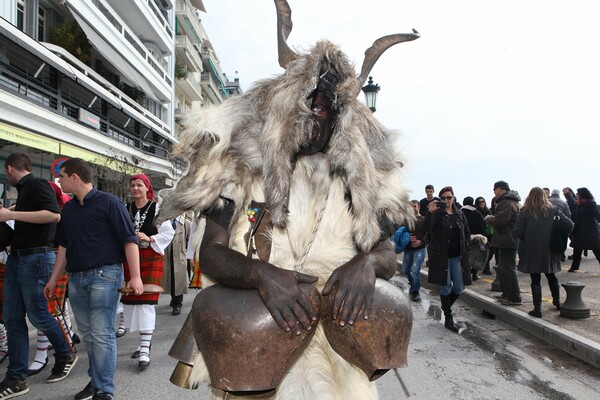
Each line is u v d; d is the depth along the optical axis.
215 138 1.85
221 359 1.58
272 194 1.71
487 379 4.67
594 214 10.84
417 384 4.52
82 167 3.58
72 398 3.97
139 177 5.25
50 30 17.03
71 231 3.57
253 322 1.56
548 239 6.64
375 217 1.74
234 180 1.81
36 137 12.41
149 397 4.05
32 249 3.95
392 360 1.64
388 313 1.64
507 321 7.16
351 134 1.76
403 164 2.05
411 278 9.05
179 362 2.04
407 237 8.81
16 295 3.99
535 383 4.57
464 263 6.73
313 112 1.78
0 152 12.77
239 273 1.61
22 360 4.02
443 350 5.69
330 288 1.58
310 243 1.78
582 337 5.55
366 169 1.74
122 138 21.06
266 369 1.56
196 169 1.87
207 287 1.86
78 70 16.33
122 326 5.98
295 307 1.51
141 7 23.06
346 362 1.76
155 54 27.52
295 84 1.76
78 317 3.64
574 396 4.25
